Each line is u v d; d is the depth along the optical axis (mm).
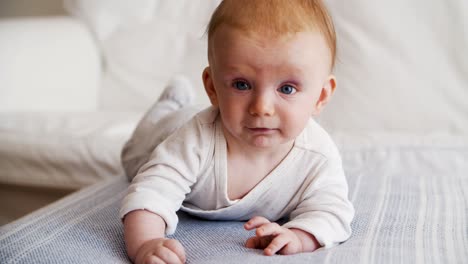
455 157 1279
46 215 836
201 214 829
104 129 1485
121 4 2055
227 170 794
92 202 915
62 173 1442
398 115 1598
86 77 1988
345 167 1256
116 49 2016
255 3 707
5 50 1743
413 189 1022
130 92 1971
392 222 820
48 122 1535
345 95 1635
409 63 1617
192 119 828
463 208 895
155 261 624
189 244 730
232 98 701
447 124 1569
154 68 1951
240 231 793
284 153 797
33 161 1453
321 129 851
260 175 803
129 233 695
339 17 1687
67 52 1929
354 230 792
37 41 1846
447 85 1590
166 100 1171
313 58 702
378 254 659
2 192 1550
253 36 681
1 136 1477
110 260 672
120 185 1060
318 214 756
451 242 716
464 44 1585
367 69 1631
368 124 1618
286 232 691
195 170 781
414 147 1334
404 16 1643
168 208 731
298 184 809
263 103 683
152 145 1011
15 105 1738
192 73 1872
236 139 784
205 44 1877
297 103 700
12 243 712
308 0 736
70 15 2361
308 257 652
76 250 690
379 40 1645
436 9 1617
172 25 1974
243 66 683
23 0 2486
